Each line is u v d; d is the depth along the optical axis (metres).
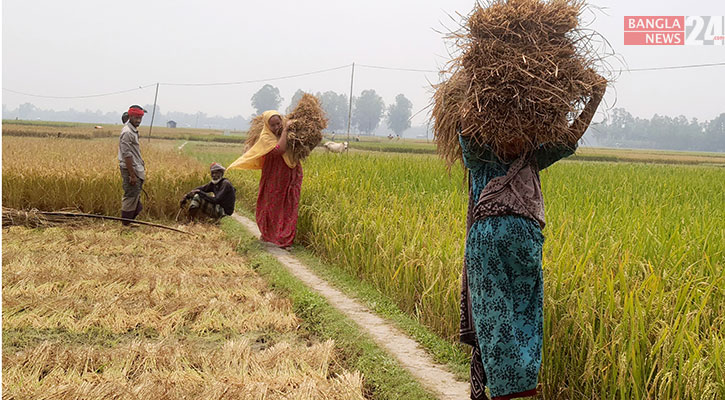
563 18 3.23
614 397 3.17
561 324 3.62
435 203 8.31
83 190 10.70
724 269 4.20
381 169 13.33
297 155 8.73
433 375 4.05
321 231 8.23
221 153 35.50
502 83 3.11
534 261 3.16
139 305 5.43
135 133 9.85
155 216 11.19
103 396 3.43
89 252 7.70
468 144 3.28
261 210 8.85
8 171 10.45
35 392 3.42
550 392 3.64
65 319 4.95
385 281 6.21
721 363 2.91
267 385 3.66
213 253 8.11
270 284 6.52
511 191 3.21
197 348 4.55
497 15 3.22
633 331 3.13
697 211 7.58
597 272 4.08
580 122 3.27
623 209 7.28
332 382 3.79
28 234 8.59
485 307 3.17
